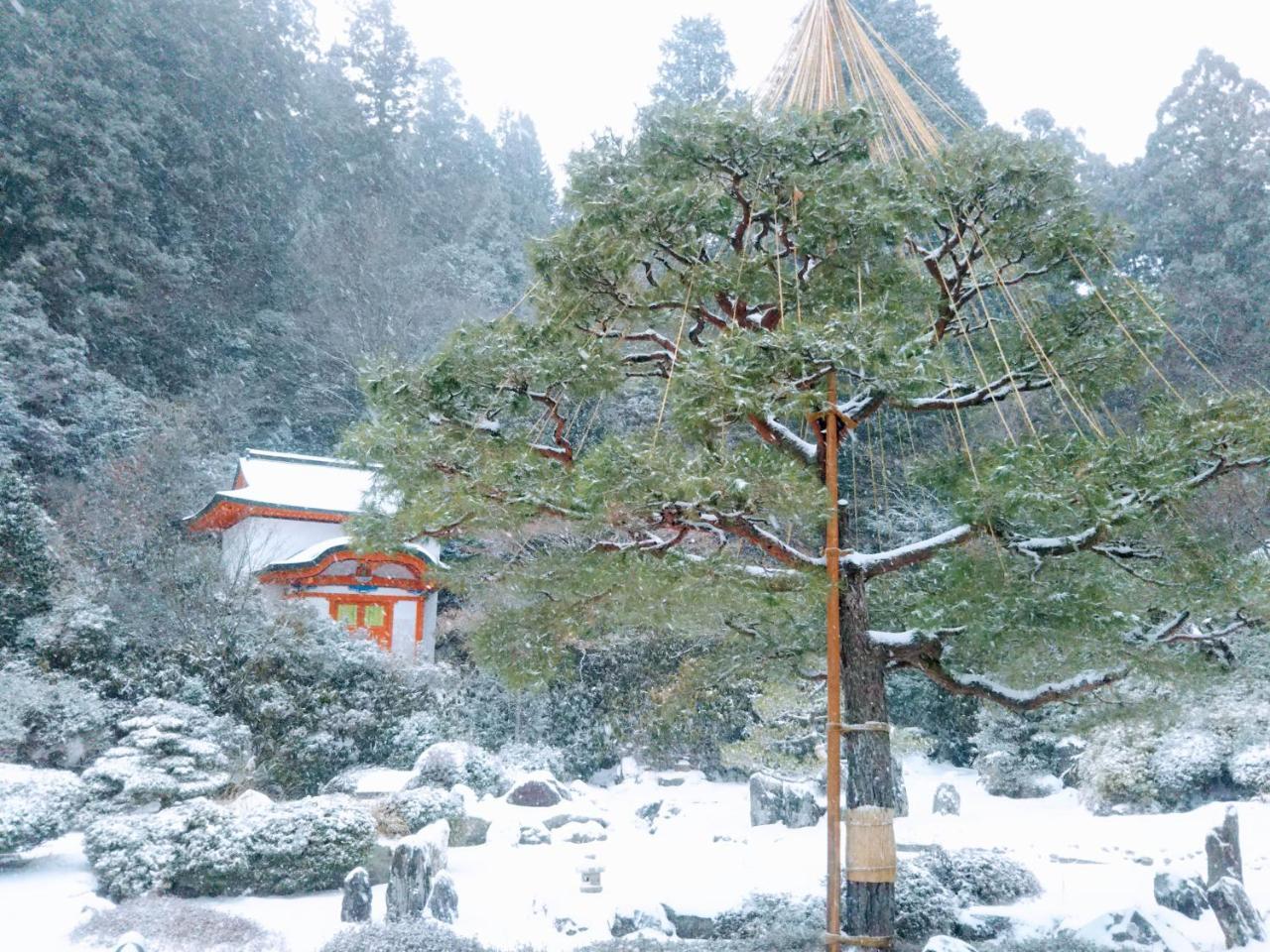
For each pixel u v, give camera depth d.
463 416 8.34
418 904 10.47
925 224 8.24
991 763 19.70
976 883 11.05
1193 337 28.66
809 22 9.62
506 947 9.42
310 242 39.09
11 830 11.31
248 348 36.12
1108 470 7.12
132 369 32.78
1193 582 7.64
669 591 6.96
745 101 8.70
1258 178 32.66
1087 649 7.94
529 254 9.00
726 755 16.98
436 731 19.72
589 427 9.53
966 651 8.22
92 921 9.93
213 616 19.64
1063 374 9.13
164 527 22.83
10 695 15.63
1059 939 8.73
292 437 35.78
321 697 19.30
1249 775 16.27
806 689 15.34
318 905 11.19
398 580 23.83
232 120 40.00
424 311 37.38
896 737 17.64
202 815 11.77
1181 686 8.32
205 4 41.31
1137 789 16.81
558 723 21.95
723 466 6.73
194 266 35.91
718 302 8.88
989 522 7.10
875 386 7.29
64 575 20.19
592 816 16.06
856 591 8.25
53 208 31.44
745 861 12.30
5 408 25.78
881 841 7.59
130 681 17.83
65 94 32.97
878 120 8.87
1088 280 9.02
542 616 8.23
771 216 8.62
